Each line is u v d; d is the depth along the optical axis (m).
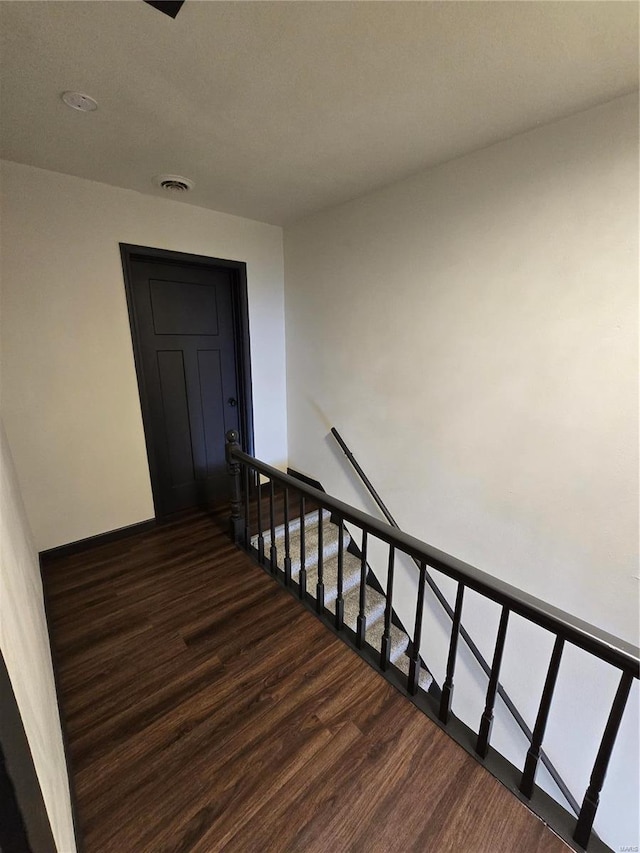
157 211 2.50
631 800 1.78
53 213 2.12
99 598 2.10
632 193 1.46
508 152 1.78
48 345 2.21
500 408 2.00
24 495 2.27
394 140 1.78
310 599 2.12
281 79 1.35
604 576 1.72
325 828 1.12
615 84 1.37
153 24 1.08
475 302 2.02
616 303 1.55
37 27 1.08
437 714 1.46
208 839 1.09
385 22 1.09
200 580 2.28
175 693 1.54
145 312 2.70
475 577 1.17
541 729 1.12
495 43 1.18
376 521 1.52
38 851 0.56
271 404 3.52
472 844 1.09
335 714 1.46
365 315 2.67
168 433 2.99
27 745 0.57
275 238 3.20
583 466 1.73
